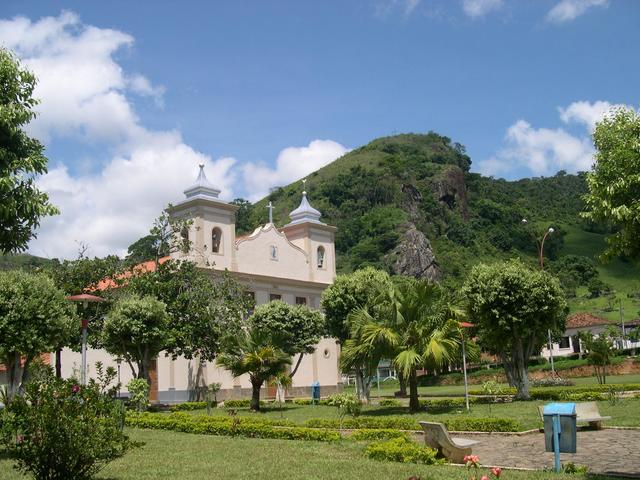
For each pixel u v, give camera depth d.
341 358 23.34
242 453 13.77
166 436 18.03
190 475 10.95
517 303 27.20
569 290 106.56
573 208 154.25
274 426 18.80
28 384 9.20
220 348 31.98
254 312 36.47
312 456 13.11
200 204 39.31
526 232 128.50
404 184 128.00
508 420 16.61
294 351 34.28
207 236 39.47
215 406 33.34
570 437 10.37
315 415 24.97
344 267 107.50
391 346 22.11
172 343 31.33
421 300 22.45
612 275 114.69
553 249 126.56
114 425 9.41
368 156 149.50
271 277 42.72
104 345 31.11
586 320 69.25
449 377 56.50
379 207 123.38
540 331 27.94
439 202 128.38
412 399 23.58
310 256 46.78
